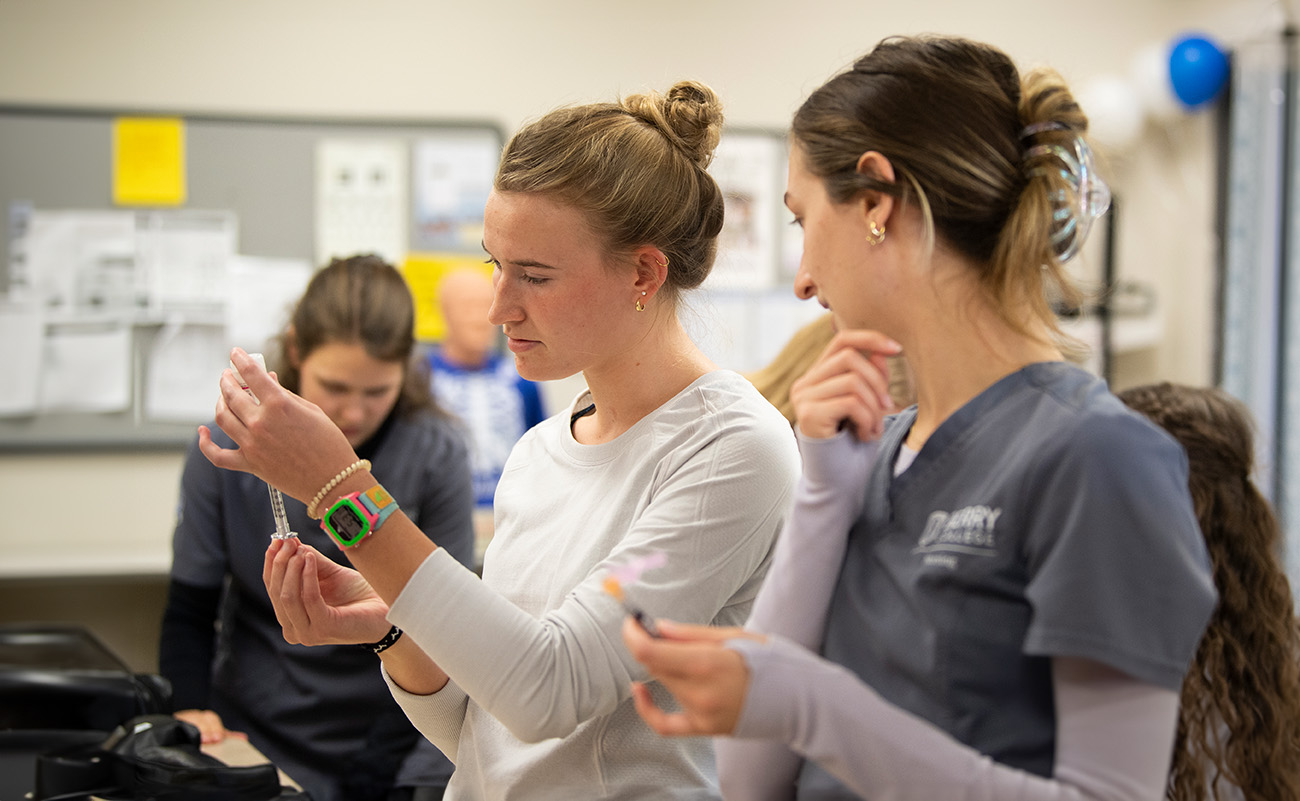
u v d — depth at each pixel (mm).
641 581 936
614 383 1074
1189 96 3555
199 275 3549
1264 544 1191
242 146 3555
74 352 3506
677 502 976
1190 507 720
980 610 740
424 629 897
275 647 1706
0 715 1599
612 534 1019
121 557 3355
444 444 1824
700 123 1073
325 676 1681
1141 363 3943
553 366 1029
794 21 3801
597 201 974
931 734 700
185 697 1721
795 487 1021
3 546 3500
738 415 1015
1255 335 3486
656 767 1006
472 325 3318
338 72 3607
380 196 3623
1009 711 728
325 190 3596
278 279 3582
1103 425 718
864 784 704
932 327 817
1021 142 810
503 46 3676
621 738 1004
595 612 921
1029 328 809
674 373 1068
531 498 1123
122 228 3514
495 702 898
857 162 812
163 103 3529
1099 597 684
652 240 1009
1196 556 703
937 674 748
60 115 3471
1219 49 3555
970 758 694
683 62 3762
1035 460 736
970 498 772
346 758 1671
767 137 3795
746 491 980
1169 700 688
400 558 898
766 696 695
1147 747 682
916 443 856
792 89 3805
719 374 1058
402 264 3631
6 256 3467
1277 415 3410
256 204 3566
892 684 779
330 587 1067
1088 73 3893
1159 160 3836
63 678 1618
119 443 3529
